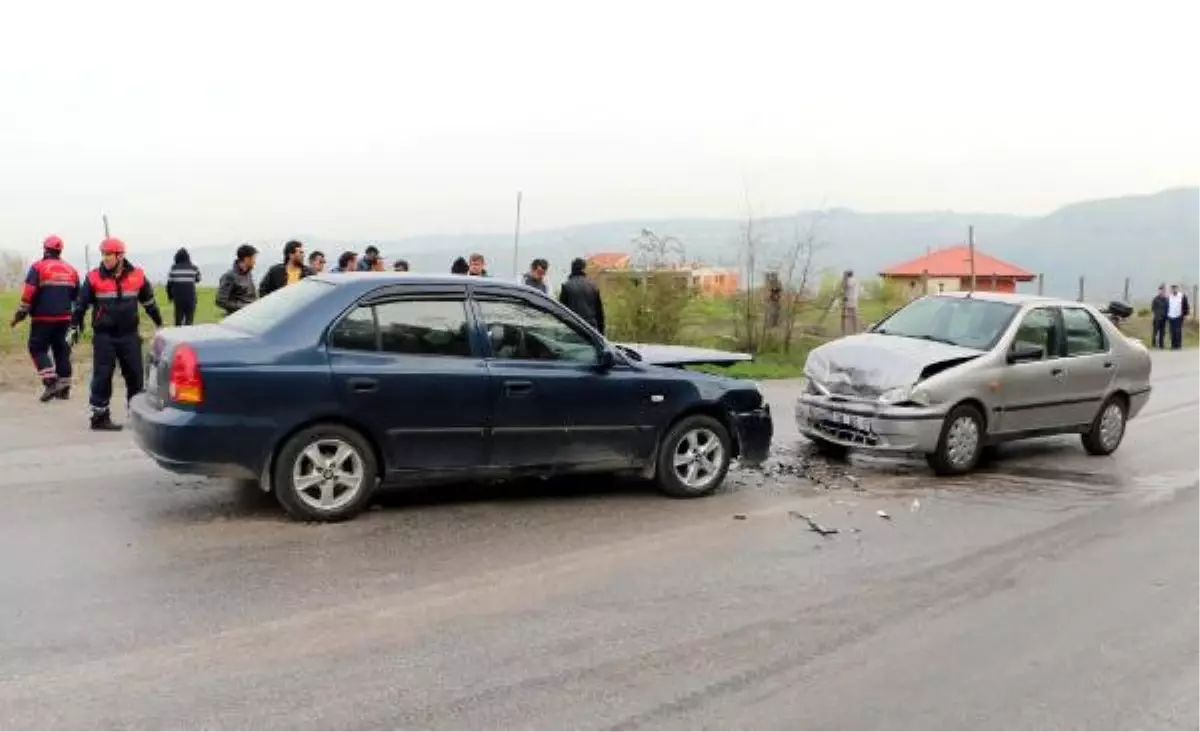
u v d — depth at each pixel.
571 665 4.66
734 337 20.47
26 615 4.98
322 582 5.65
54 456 8.57
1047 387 10.15
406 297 7.07
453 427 7.08
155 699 4.14
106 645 4.66
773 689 4.48
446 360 7.10
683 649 4.91
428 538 6.59
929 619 5.46
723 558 6.45
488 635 4.99
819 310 21.44
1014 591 5.99
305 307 6.86
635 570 6.13
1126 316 12.98
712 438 8.16
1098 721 4.28
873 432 9.34
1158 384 18.42
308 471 6.75
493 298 7.35
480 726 4.02
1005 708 4.38
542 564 6.16
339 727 3.96
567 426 7.50
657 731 4.04
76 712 4.00
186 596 5.33
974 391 9.52
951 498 8.48
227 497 7.33
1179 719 4.31
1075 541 7.16
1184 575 6.38
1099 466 10.19
